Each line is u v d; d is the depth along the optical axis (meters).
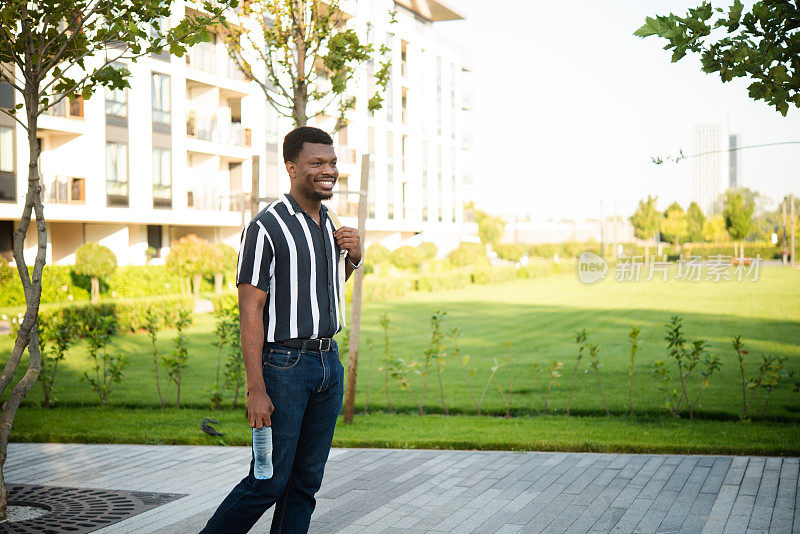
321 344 2.85
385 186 39.75
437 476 4.66
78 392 8.41
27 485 4.57
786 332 13.96
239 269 2.75
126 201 23.83
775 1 2.85
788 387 8.28
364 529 3.64
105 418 6.89
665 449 5.23
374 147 38.53
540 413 7.18
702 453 5.17
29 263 21.39
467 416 7.03
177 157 25.91
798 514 3.74
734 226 64.69
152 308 15.58
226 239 30.33
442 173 47.25
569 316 18.58
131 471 4.93
